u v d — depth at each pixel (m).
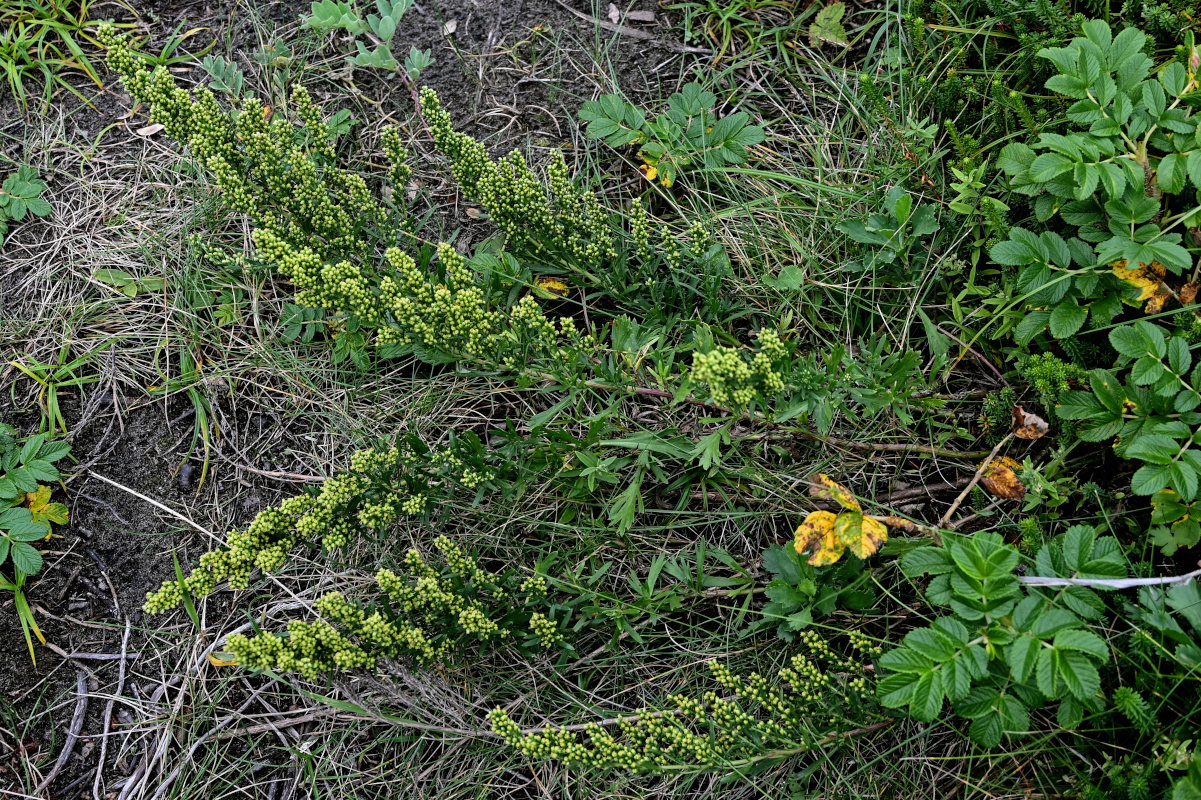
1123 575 0.90
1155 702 0.92
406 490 1.02
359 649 0.96
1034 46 1.09
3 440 1.11
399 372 1.13
